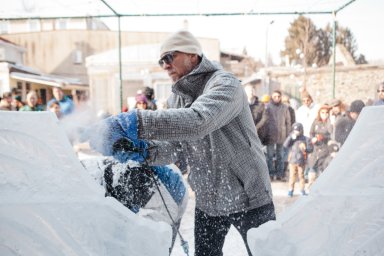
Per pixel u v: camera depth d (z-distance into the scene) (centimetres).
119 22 619
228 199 150
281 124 545
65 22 2603
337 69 1198
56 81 1577
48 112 87
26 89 1611
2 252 81
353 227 84
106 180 143
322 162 459
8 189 81
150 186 149
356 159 87
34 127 83
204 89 141
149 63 1193
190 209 339
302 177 455
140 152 142
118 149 137
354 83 1191
